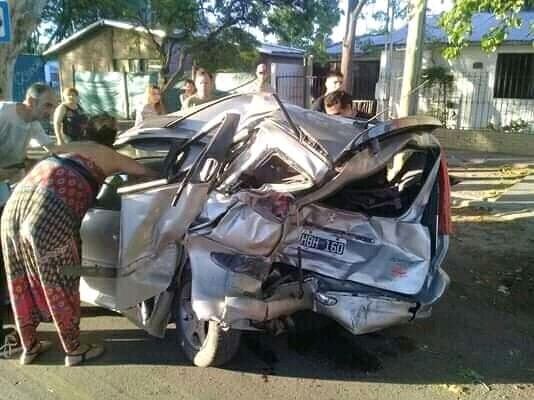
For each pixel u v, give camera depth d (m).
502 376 3.61
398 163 4.19
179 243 3.55
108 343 4.05
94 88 21.80
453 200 8.47
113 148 3.98
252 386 3.48
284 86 19.03
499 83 15.55
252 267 3.33
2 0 5.13
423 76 16.17
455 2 5.29
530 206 7.89
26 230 3.44
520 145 13.92
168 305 3.70
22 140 4.38
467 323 4.36
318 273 3.55
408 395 3.38
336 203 3.87
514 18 4.97
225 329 3.38
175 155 4.01
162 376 3.61
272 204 3.36
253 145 3.56
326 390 3.44
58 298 3.59
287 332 4.09
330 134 3.72
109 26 22.09
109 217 4.09
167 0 15.09
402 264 3.63
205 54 16.36
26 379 3.59
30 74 22.86
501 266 5.55
